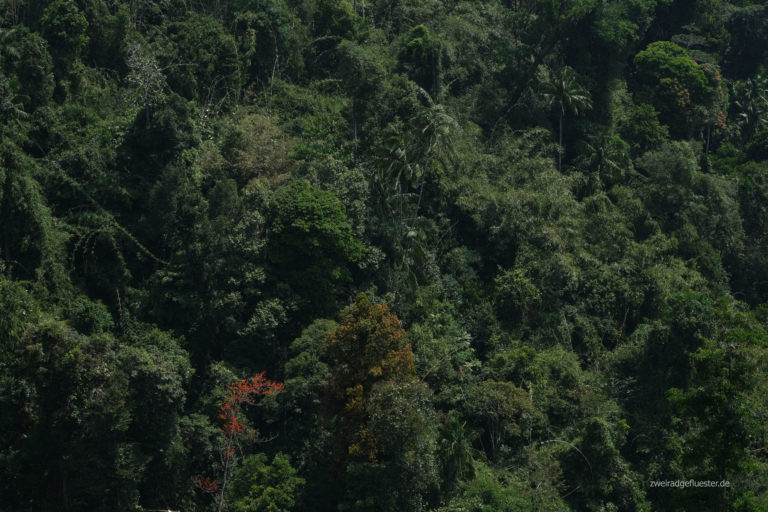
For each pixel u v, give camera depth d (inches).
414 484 1590.8
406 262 2074.3
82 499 1593.3
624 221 2564.0
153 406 1626.5
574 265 2342.5
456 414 1916.8
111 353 1605.6
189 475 1707.7
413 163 2167.8
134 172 2048.5
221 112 2393.0
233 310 1881.2
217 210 1974.7
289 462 1720.0
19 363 1565.0
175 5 2566.4
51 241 1829.5
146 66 2096.5
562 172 2760.8
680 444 1891.0
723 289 2546.8
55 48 2193.7
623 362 2133.4
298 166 2178.9
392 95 2426.2
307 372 1758.1
